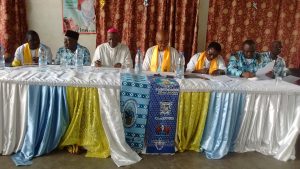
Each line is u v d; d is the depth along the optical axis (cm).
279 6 415
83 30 409
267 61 326
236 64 318
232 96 247
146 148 254
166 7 399
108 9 399
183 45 409
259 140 266
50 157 239
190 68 337
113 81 236
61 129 238
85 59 335
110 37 335
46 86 228
